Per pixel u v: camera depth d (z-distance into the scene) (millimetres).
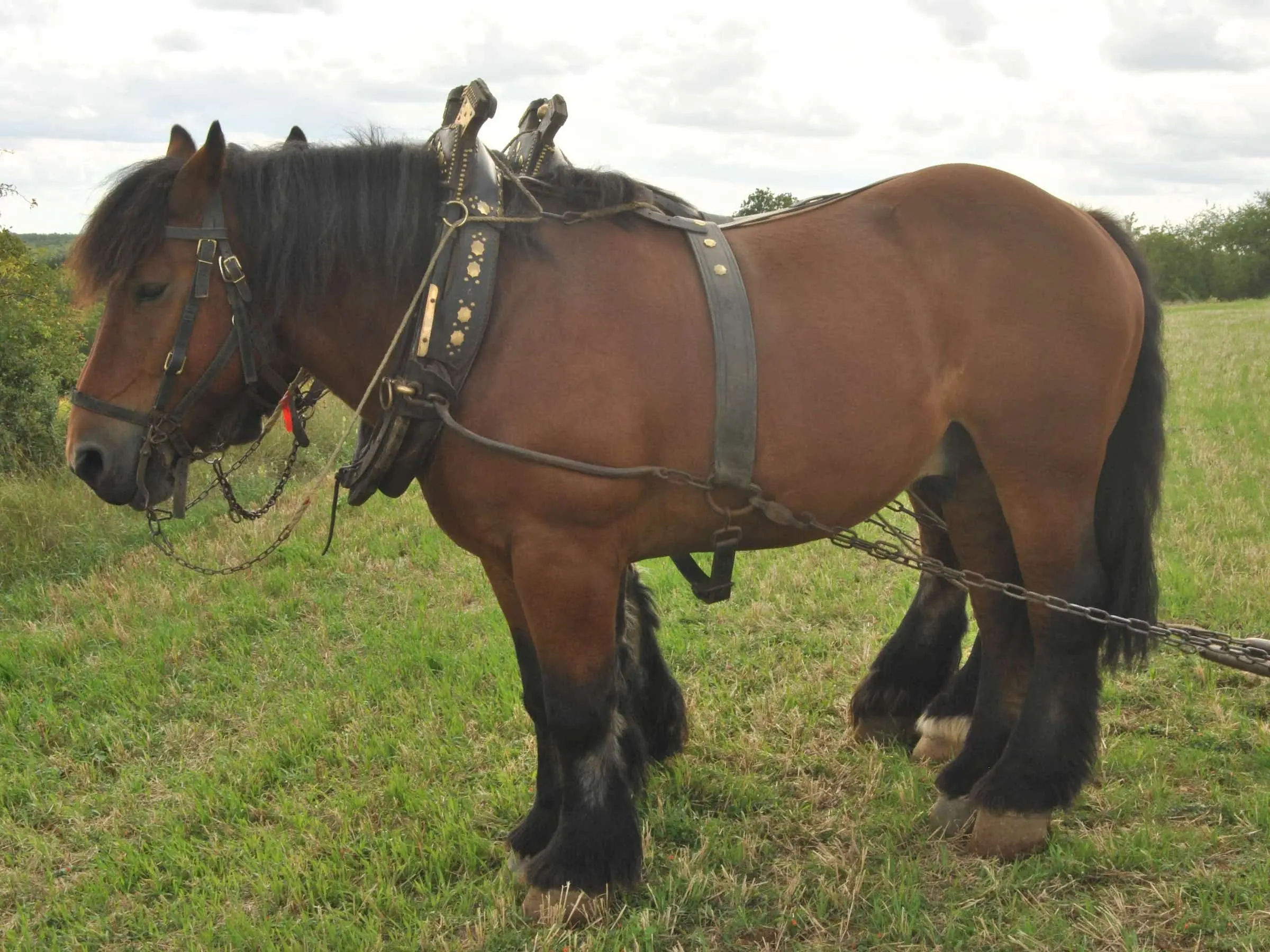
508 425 2607
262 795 3777
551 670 2805
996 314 2988
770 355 2783
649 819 3434
